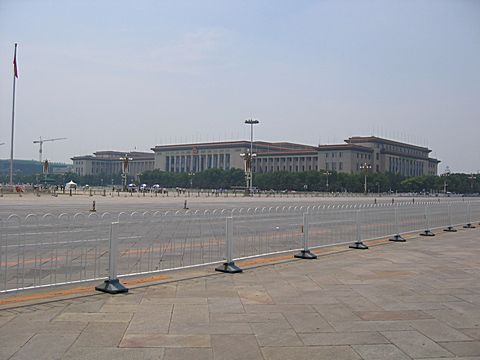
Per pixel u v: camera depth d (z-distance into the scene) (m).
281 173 133.62
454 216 21.34
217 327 5.90
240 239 12.05
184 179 148.38
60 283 7.54
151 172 158.12
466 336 5.66
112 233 7.75
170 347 5.16
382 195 114.69
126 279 8.78
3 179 176.50
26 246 8.05
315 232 13.48
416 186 144.25
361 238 14.73
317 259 11.55
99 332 5.61
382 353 5.06
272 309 6.80
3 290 7.21
